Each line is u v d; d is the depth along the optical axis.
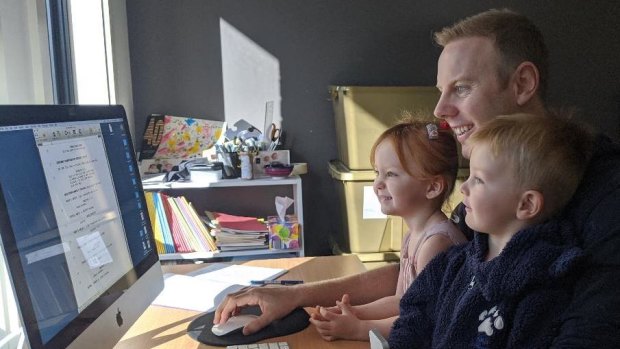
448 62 1.12
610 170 0.82
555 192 0.81
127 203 1.06
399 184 1.17
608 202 0.78
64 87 1.92
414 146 1.15
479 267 0.85
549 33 2.90
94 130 0.98
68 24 1.93
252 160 2.54
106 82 2.30
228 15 2.76
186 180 2.48
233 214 2.84
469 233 1.17
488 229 0.86
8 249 0.67
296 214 2.58
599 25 2.90
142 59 2.73
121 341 1.04
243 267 1.53
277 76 2.81
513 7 2.86
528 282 0.77
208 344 1.03
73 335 0.77
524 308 0.77
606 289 0.72
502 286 0.79
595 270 0.74
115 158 1.04
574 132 0.84
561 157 0.80
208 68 2.78
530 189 0.81
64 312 0.76
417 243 1.18
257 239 2.47
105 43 2.29
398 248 2.56
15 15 1.30
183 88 2.77
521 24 1.08
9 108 0.74
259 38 2.78
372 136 2.49
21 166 0.74
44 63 1.47
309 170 2.88
